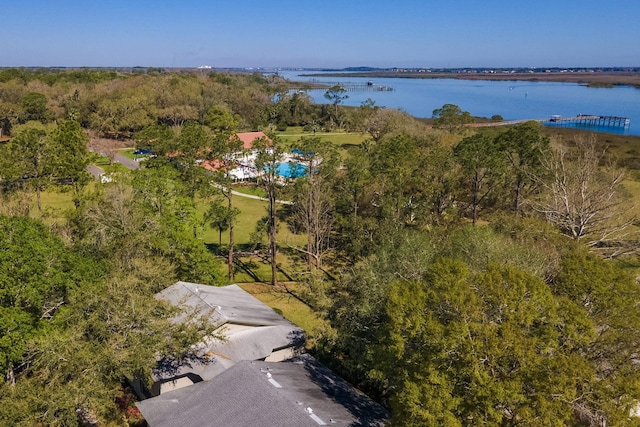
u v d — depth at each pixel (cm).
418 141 7950
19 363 2602
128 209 3619
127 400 2819
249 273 4897
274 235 4550
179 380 2761
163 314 2509
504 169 4891
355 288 2961
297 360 2953
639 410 2186
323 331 2978
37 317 2530
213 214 4400
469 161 4831
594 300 1948
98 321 2256
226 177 4616
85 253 3291
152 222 3609
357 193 5022
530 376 1683
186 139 4916
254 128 14138
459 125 10369
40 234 2719
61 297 2681
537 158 5231
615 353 1875
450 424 1664
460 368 1802
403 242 3186
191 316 2631
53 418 2053
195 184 4838
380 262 3052
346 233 4831
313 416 2152
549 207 4466
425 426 1748
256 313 3222
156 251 3553
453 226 4375
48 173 5519
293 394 2356
